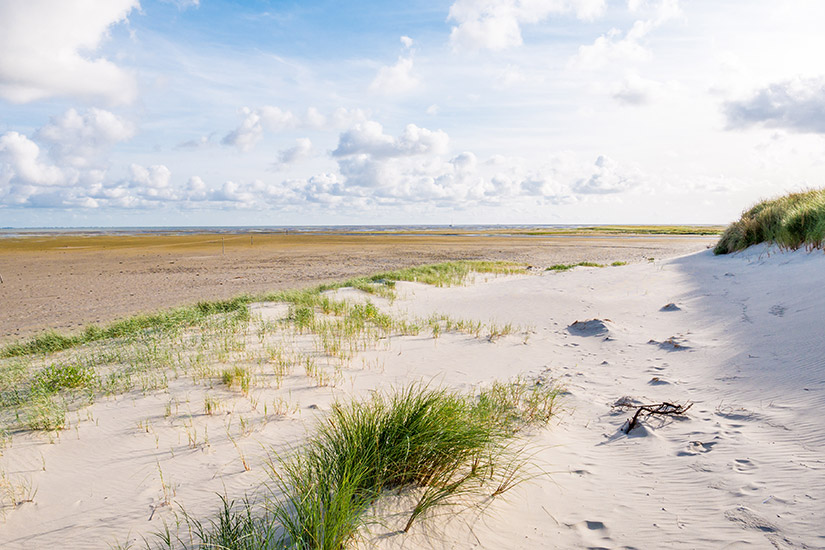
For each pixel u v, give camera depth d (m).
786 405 4.33
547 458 3.81
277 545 2.51
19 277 25.39
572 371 6.43
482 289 15.10
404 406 3.63
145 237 80.62
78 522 2.97
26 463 3.77
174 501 3.14
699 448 3.75
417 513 2.86
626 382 5.84
